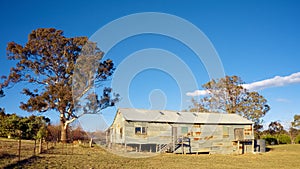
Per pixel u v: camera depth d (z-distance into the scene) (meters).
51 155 16.50
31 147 19.75
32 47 29.83
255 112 40.50
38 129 28.14
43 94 29.19
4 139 25.52
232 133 29.03
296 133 51.31
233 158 22.06
